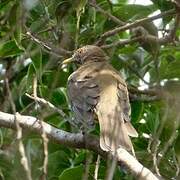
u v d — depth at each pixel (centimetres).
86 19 1323
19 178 1189
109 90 1215
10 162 1225
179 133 1159
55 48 1253
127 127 1128
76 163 1245
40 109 1120
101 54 1359
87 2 1248
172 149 1180
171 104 1150
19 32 1155
